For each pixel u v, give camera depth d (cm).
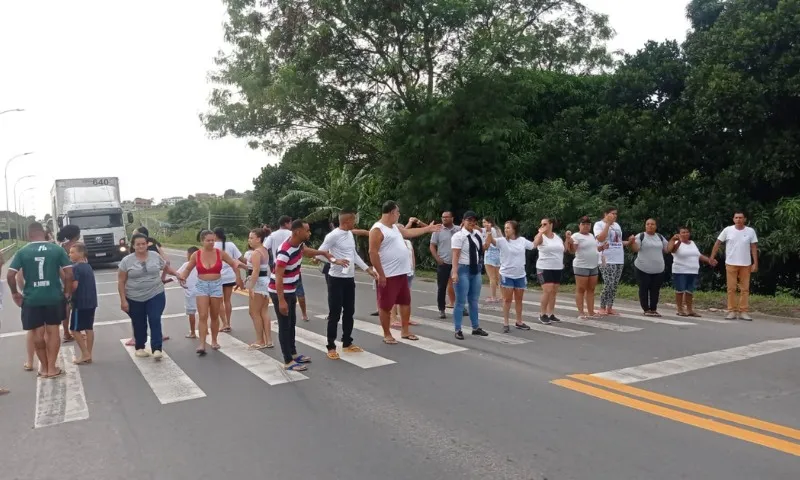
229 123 2253
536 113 2177
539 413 545
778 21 1455
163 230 6431
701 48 1733
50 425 560
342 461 455
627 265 1627
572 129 1984
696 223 1553
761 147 1519
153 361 805
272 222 4231
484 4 1942
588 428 503
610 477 411
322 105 2133
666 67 1872
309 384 666
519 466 434
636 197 1866
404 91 2114
